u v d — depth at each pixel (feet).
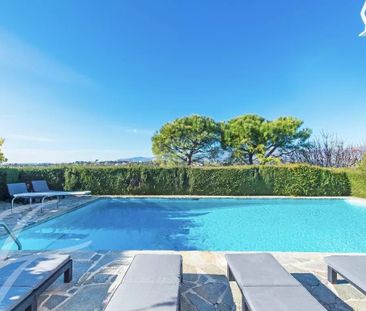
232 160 82.43
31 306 9.38
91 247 23.62
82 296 11.70
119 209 42.16
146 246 24.11
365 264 11.87
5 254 15.84
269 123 80.69
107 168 51.55
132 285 9.87
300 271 14.48
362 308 10.87
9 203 39.32
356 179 48.55
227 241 25.70
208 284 13.02
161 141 76.79
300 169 50.62
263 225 31.99
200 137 76.18
